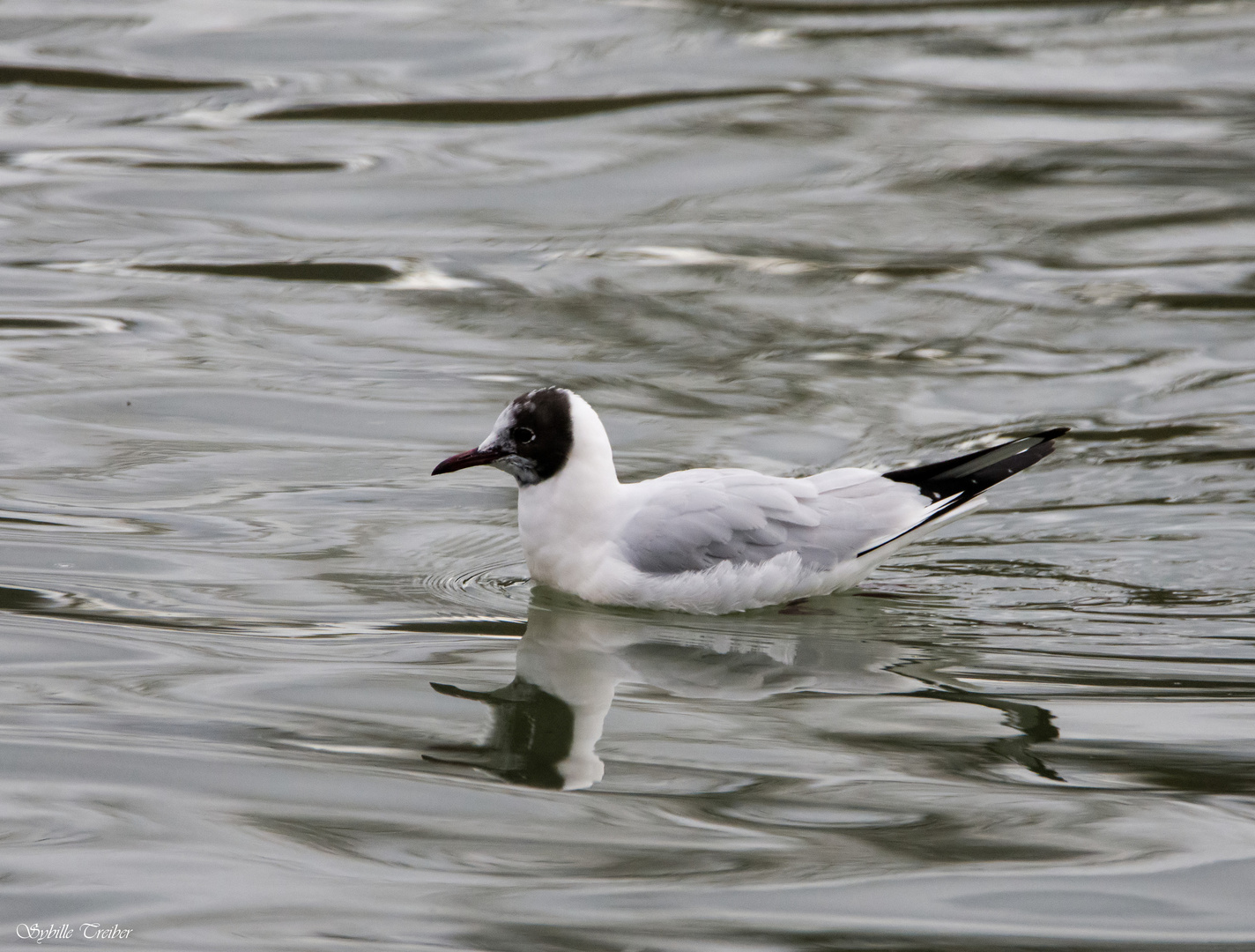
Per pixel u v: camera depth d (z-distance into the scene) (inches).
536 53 985.5
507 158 852.0
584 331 665.0
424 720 361.4
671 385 613.9
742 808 318.7
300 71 952.3
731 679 394.3
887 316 678.5
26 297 687.1
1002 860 297.9
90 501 504.7
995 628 429.4
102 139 861.2
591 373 624.4
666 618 441.1
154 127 878.4
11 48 971.3
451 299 695.7
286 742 345.7
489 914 277.0
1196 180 815.7
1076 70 968.9
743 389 610.9
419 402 598.2
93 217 775.1
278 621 421.1
